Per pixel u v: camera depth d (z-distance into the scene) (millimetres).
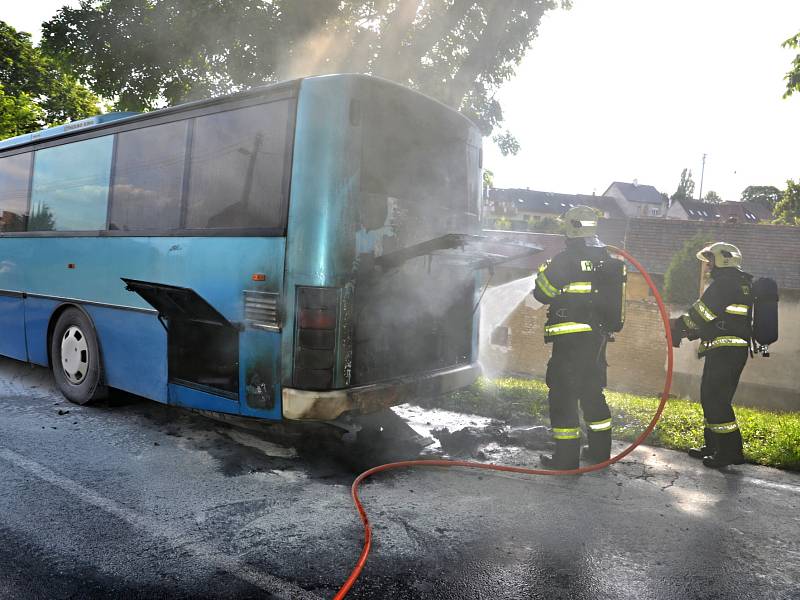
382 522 3750
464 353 5809
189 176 5090
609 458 4988
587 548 3479
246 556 3287
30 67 30062
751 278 5004
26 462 4633
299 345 4281
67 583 2992
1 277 7398
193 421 5875
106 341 5957
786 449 5176
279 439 5375
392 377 4883
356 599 2906
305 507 3951
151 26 11062
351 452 5098
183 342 5180
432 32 10867
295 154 4332
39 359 6875
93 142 6125
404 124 4852
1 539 3430
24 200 7062
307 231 4266
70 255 6363
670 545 3541
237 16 10453
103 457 4809
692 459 5141
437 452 5164
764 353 4867
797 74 15141
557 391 4719
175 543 3418
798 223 58906
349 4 11000
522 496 4234
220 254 4781
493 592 2994
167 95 12156
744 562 3363
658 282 26328
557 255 4852
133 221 5625
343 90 4297
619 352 16047
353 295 4363
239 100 4746
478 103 12062
